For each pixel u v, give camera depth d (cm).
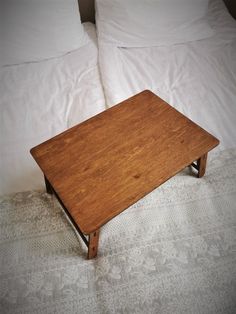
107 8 160
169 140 107
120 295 99
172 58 166
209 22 179
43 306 96
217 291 101
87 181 96
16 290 99
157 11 159
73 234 113
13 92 147
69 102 145
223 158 134
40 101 144
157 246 111
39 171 124
